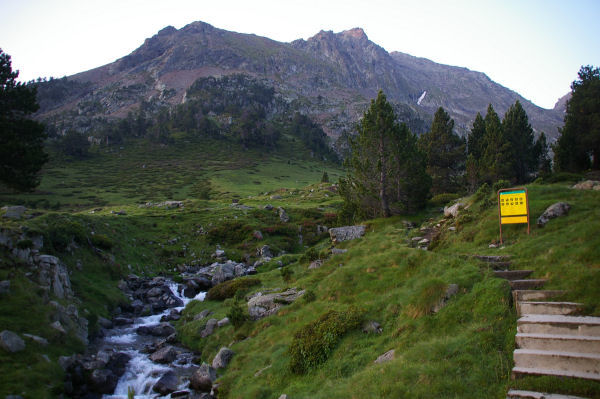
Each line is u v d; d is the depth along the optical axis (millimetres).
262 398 14352
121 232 52312
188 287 39594
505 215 19578
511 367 9664
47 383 16766
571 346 9461
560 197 22875
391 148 43844
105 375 18828
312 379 14062
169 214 69000
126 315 31016
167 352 22281
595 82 53469
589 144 52125
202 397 16891
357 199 47375
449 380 9945
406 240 29922
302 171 195375
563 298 11594
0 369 16156
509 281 13203
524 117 67750
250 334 21172
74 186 135500
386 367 11734
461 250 21469
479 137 72625
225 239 61500
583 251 13797
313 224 70375
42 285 24359
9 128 39562
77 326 23344
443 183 67938
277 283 30734
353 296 19375
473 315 12641
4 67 40719
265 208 78562
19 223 30359
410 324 13969
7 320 19531
